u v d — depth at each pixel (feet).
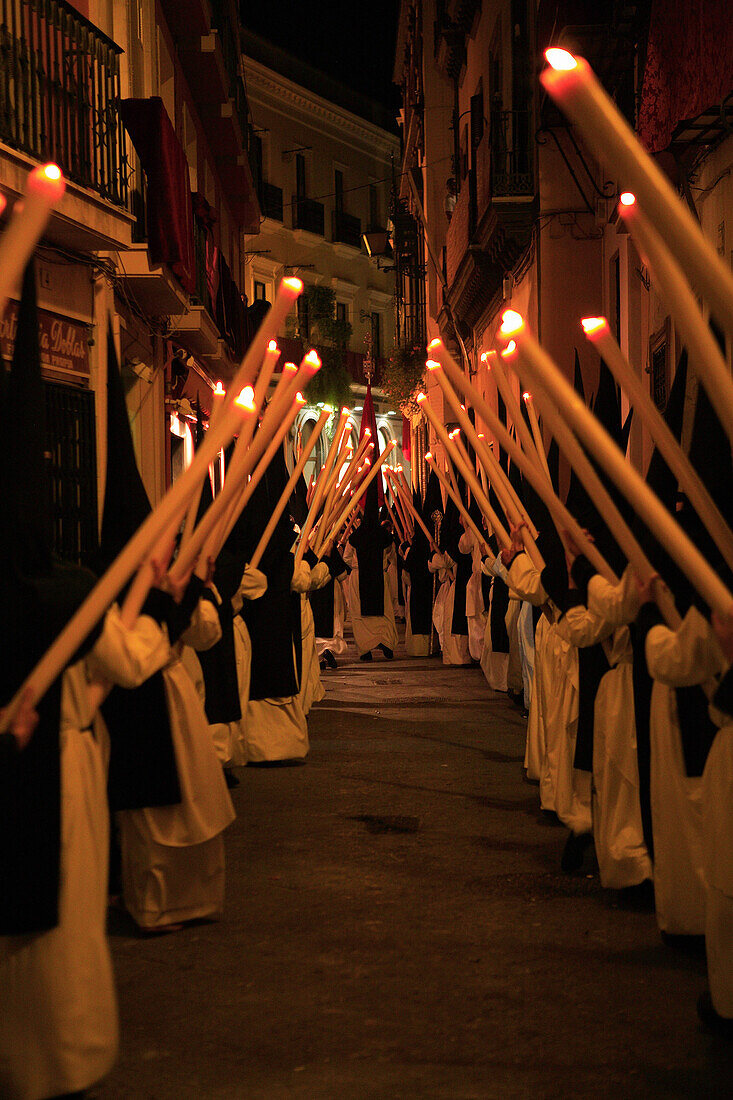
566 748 18.88
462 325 81.00
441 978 14.07
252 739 27.22
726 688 11.10
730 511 12.06
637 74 36.52
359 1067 11.71
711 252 7.43
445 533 48.49
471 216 62.44
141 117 37.96
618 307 46.55
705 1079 11.42
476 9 69.26
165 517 10.07
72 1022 10.50
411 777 25.86
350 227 142.20
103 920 11.17
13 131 30.73
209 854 15.99
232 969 14.40
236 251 83.20
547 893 17.48
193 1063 11.82
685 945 14.97
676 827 14.60
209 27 51.62
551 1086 11.28
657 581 12.67
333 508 32.78
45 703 10.65
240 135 68.33
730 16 25.22
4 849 10.34
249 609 27.30
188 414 55.62
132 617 12.07
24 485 10.41
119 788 15.44
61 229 33.27
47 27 32.27
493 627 38.88
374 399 140.36
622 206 9.22
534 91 50.47
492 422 15.47
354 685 42.60
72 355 35.63
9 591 10.40
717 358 8.55
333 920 16.25
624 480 9.62
